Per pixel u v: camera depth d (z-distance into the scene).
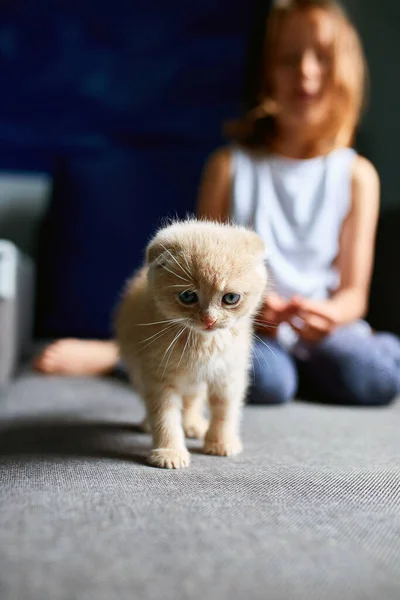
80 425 0.60
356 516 0.40
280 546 0.36
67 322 1.04
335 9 0.83
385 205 0.99
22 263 0.90
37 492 0.42
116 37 1.14
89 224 1.03
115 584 0.33
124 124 1.16
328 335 0.76
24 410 0.66
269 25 0.85
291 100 0.81
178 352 0.52
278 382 0.72
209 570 0.34
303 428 0.61
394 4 1.04
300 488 0.44
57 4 1.13
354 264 0.81
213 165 0.86
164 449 0.50
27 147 1.15
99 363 0.85
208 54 1.15
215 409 0.54
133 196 1.04
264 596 0.32
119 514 0.39
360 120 1.02
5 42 1.13
